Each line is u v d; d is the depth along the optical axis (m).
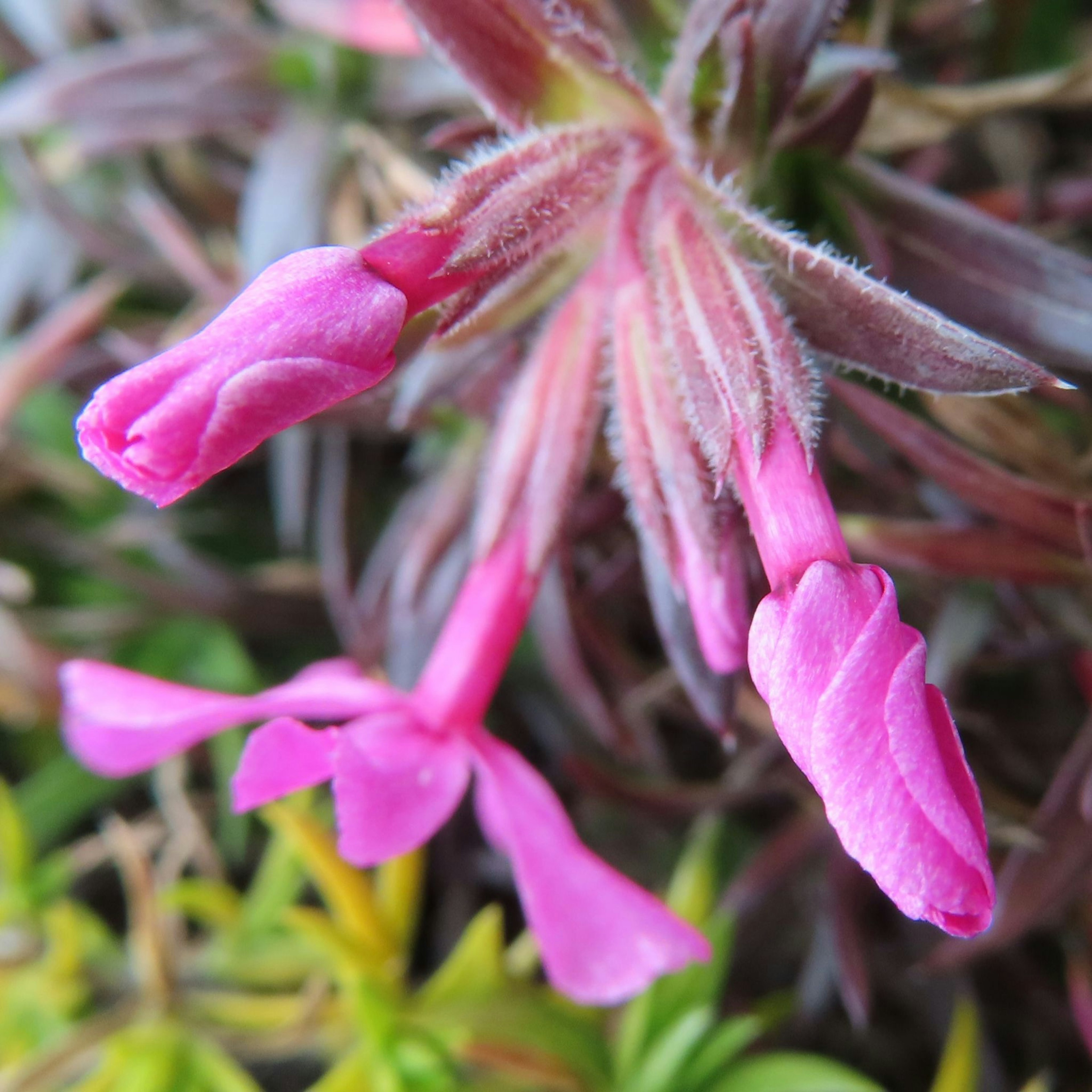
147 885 0.08
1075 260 0.07
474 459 0.08
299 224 0.08
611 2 0.07
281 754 0.06
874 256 0.07
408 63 0.08
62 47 0.08
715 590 0.06
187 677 0.08
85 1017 0.08
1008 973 0.08
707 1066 0.07
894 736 0.06
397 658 0.08
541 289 0.07
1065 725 0.08
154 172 0.08
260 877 0.08
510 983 0.08
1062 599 0.07
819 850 0.08
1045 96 0.07
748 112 0.06
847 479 0.07
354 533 0.08
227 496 0.09
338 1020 0.08
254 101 0.08
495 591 0.07
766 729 0.07
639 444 0.06
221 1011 0.08
